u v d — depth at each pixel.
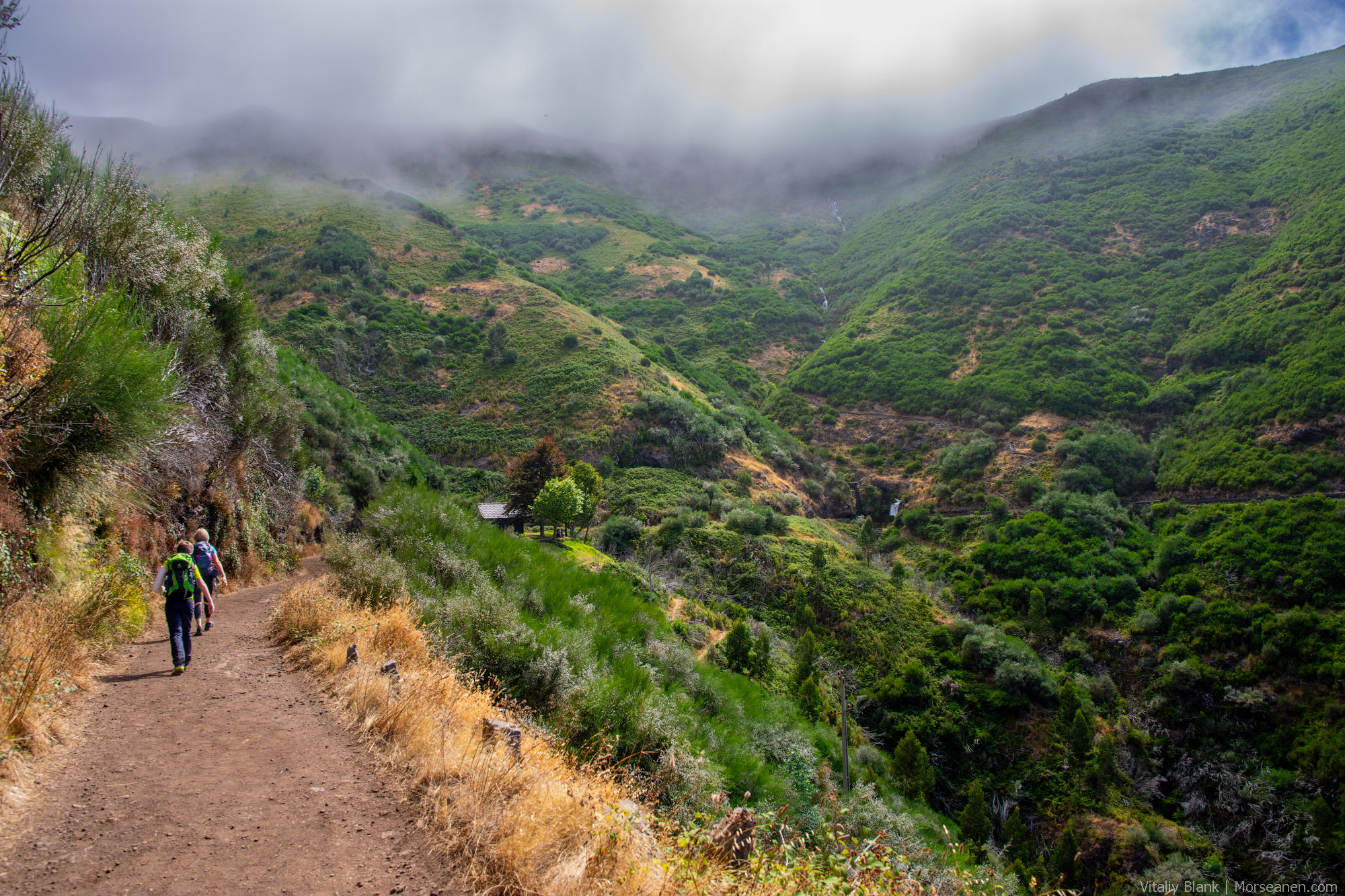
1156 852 34.03
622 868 3.33
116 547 8.74
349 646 6.73
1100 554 59.75
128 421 7.26
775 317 145.12
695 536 54.09
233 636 8.25
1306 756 39.00
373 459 39.38
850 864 4.61
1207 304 99.19
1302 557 50.72
